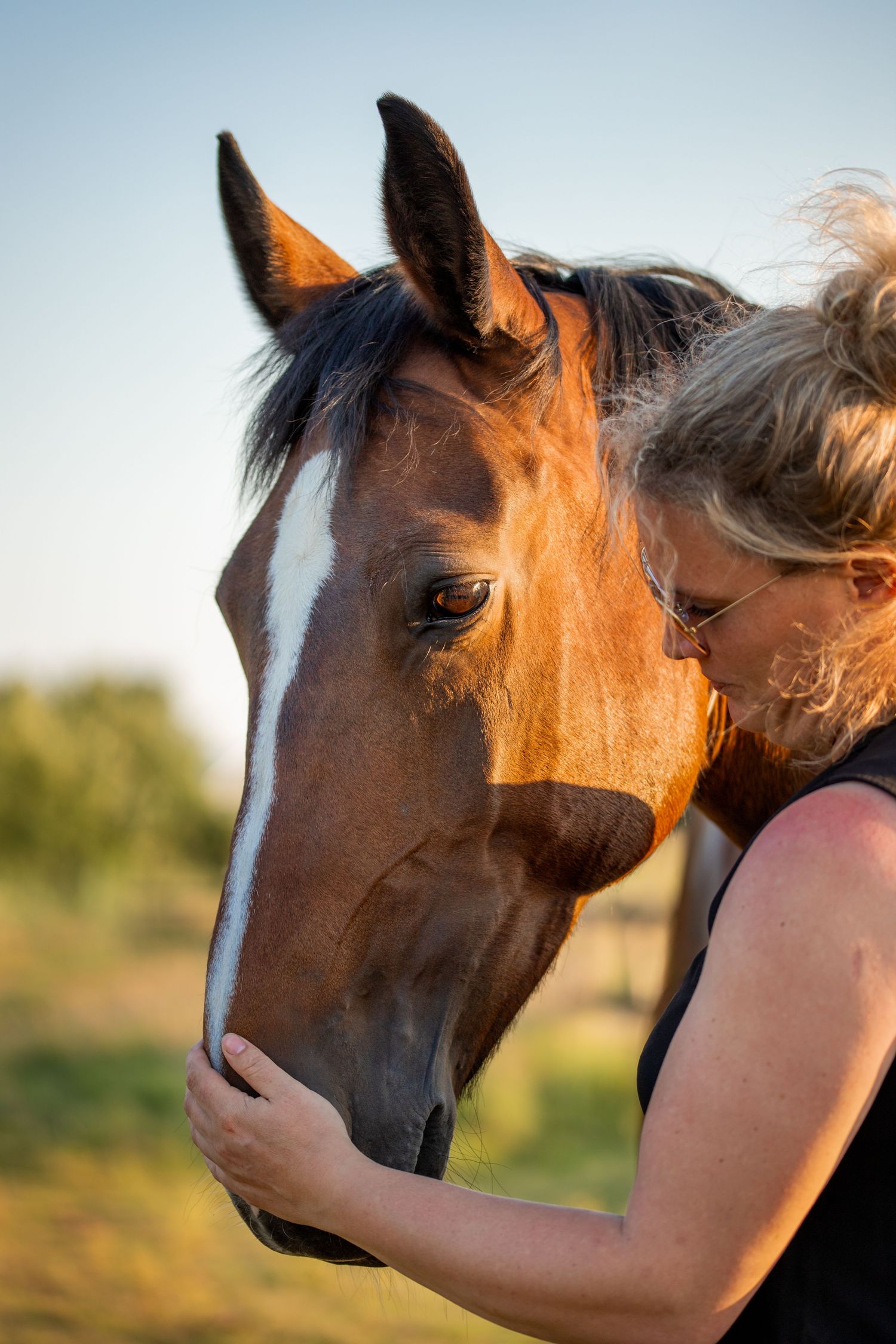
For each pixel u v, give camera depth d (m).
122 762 15.79
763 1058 0.88
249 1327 4.03
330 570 1.32
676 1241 0.89
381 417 1.39
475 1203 1.01
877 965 0.87
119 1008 8.52
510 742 1.38
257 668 1.35
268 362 1.61
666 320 1.66
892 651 1.00
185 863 15.99
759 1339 0.99
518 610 1.37
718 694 1.75
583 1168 5.54
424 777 1.32
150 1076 6.88
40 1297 4.21
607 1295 0.91
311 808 1.28
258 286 1.81
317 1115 1.10
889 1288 0.91
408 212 1.36
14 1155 5.66
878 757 0.96
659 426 1.06
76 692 16.58
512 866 1.43
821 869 0.89
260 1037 1.24
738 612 1.05
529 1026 7.34
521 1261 0.95
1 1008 8.29
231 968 1.26
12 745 15.08
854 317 0.98
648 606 1.53
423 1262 1.00
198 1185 1.74
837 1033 0.86
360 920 1.30
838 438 0.94
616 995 8.05
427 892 1.35
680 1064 0.91
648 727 1.53
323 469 1.37
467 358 1.45
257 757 1.31
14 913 12.94
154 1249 4.68
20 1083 6.64
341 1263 1.28
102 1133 6.00
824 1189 0.94
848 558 0.97
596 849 1.49
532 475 1.41
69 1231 4.82
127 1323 4.02
